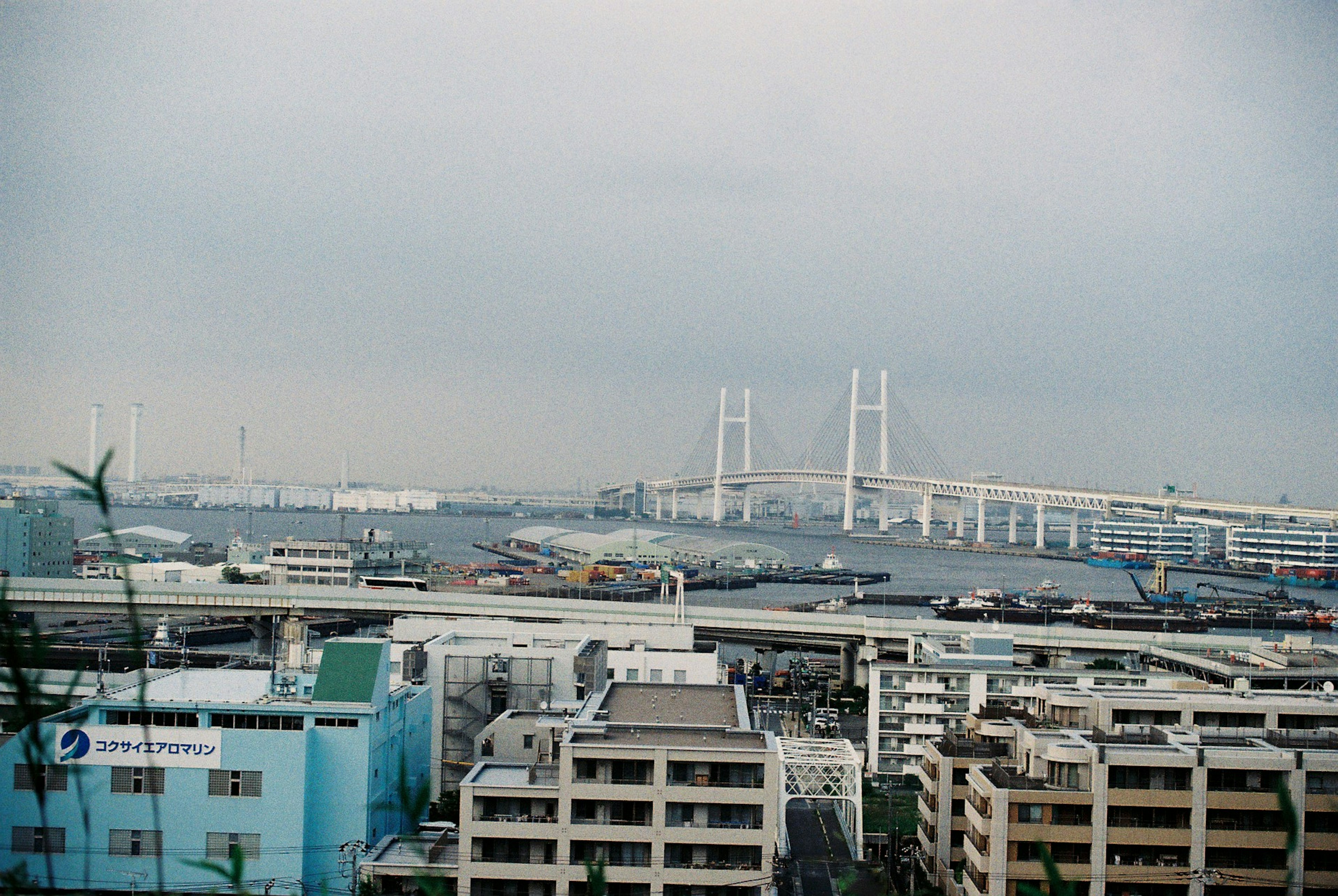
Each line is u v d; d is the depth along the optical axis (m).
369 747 91.31
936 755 92.12
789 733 155.12
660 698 101.56
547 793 78.12
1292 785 76.81
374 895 76.44
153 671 105.94
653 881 77.75
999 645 151.62
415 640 148.12
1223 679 149.88
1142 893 76.56
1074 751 77.75
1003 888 76.69
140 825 85.75
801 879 92.25
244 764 87.44
